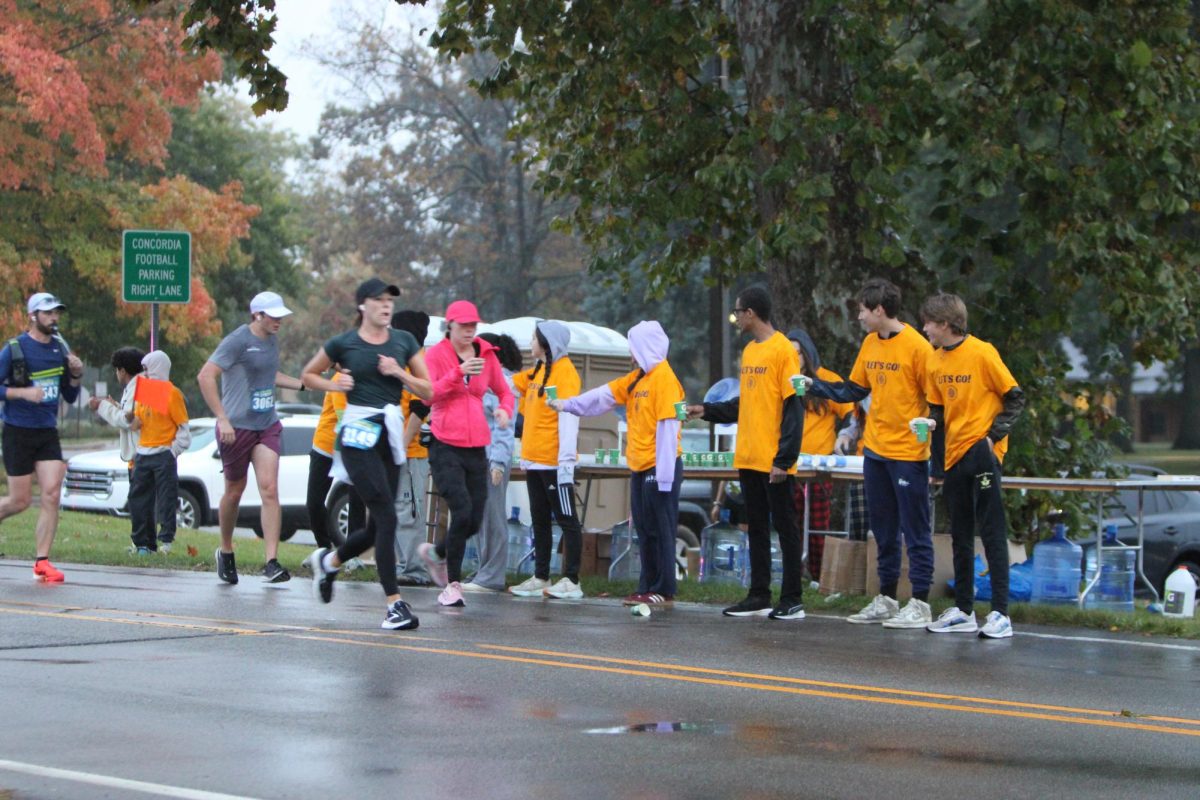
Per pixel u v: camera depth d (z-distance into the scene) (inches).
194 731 380.8
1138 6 928.3
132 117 2239.2
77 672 466.3
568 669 495.2
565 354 763.4
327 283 4731.8
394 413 592.4
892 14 914.7
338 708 414.9
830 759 364.8
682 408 713.0
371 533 604.1
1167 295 937.5
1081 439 924.6
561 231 1131.3
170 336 2327.8
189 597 687.7
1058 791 338.3
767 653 551.5
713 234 1096.8
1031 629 659.4
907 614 651.5
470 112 4055.1
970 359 625.0
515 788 327.0
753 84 922.1
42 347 753.6
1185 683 503.5
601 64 1023.0
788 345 670.5
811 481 834.8
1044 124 931.3
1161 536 1132.5
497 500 807.1
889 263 861.8
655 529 727.1
